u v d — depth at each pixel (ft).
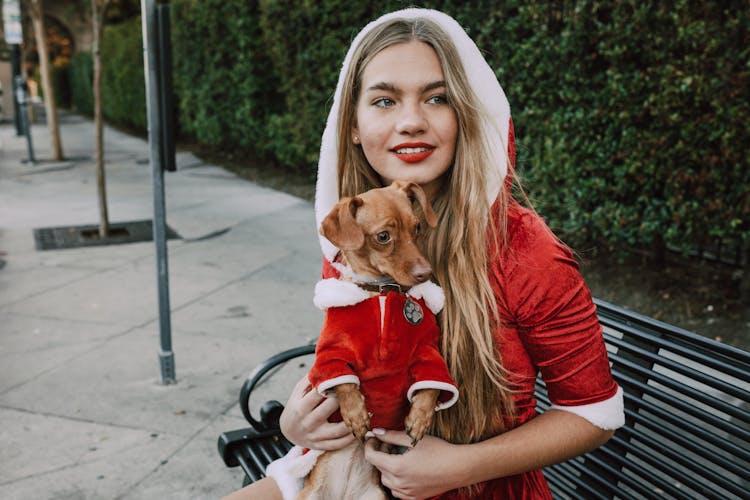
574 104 17.30
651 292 16.38
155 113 12.85
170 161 13.00
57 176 43.75
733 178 14.67
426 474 4.92
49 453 11.20
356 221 5.35
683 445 6.10
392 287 5.33
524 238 5.05
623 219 16.63
